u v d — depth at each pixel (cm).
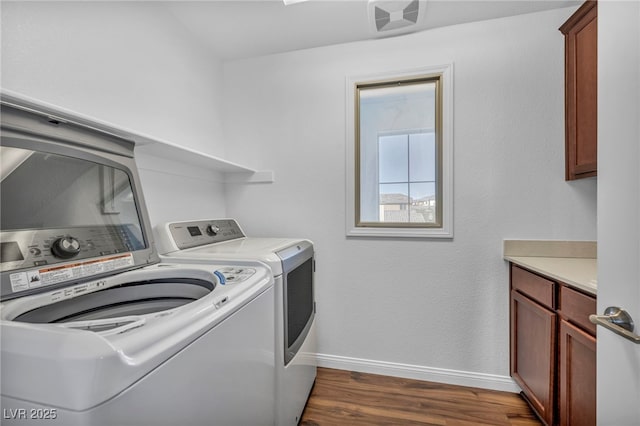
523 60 158
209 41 183
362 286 183
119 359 44
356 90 185
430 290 173
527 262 143
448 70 167
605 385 65
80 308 81
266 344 98
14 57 90
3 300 63
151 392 49
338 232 187
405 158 182
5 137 70
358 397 157
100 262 86
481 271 165
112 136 103
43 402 43
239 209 204
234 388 76
